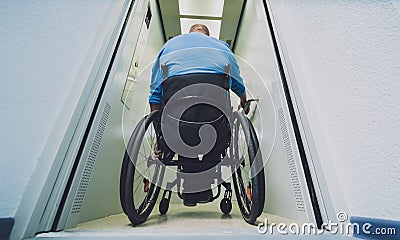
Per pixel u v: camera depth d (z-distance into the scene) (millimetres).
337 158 693
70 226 742
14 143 656
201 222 1009
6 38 754
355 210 604
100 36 979
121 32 1177
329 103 754
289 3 1084
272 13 1258
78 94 817
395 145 528
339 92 711
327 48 786
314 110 826
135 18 1416
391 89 558
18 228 556
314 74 850
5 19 772
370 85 611
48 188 651
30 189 610
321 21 833
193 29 1618
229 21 3119
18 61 743
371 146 584
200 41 1197
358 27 672
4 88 704
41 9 824
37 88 732
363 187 591
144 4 1705
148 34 2061
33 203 602
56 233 629
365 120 611
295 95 930
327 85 770
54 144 700
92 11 953
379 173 555
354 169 626
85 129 835
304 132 846
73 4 888
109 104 1048
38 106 714
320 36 830
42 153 666
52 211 655
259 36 1880
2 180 609
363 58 642
